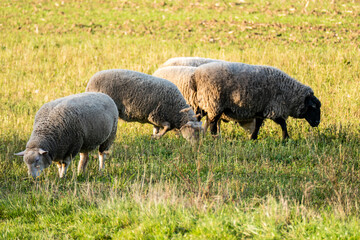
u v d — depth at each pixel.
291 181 17.41
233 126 26.50
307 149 21.70
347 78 34.44
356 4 62.41
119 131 26.12
